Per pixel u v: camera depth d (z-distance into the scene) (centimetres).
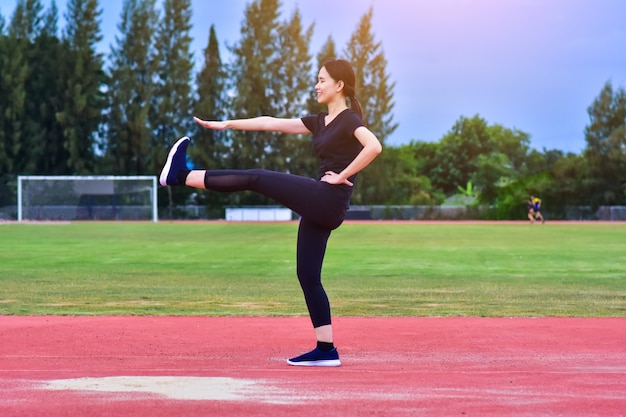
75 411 364
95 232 3044
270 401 384
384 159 6072
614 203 5547
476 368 480
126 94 5656
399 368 479
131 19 5634
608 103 5612
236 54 5741
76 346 566
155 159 5700
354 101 473
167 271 1339
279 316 767
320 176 470
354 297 958
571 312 815
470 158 8075
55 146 5744
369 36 5828
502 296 973
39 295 969
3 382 427
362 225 4256
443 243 2291
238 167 5812
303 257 479
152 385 420
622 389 415
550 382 433
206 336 621
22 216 4828
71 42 5672
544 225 4231
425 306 867
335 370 470
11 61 5606
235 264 1499
